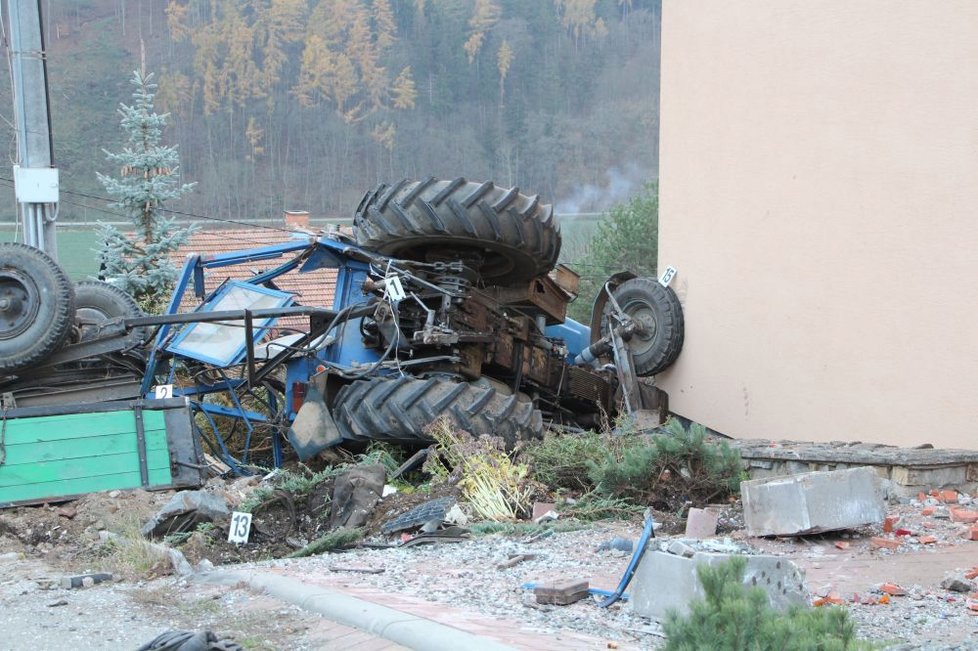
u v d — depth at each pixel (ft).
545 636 16.11
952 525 24.90
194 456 31.48
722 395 42.27
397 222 36.78
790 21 38.86
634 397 43.55
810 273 38.50
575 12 152.87
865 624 17.46
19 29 42.78
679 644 12.63
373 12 150.41
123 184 64.13
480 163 137.59
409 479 32.50
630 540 23.93
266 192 126.00
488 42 150.51
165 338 36.35
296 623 17.43
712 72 42.11
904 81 35.14
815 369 38.37
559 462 30.40
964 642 16.30
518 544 24.43
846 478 23.79
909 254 35.12
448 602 18.69
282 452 36.60
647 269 95.55
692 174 43.24
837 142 37.40
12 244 32.58
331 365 35.65
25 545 27.53
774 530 23.58
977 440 33.01
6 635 17.69
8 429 30.04
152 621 18.22
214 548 25.98
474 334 36.24
